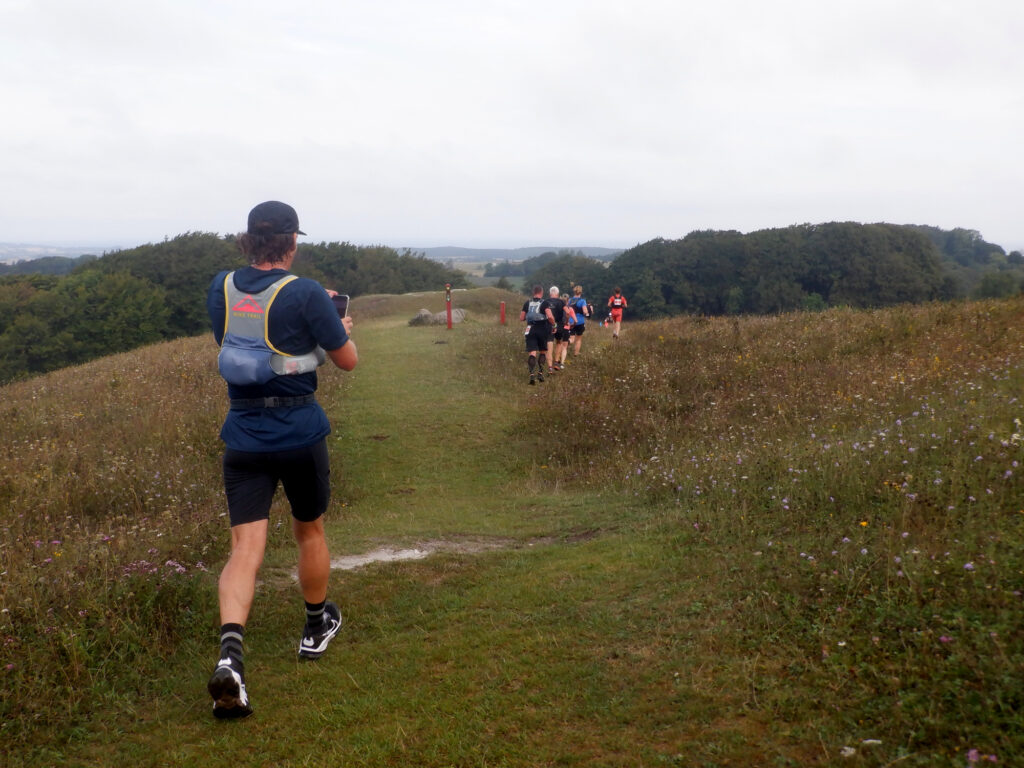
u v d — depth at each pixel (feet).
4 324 200.64
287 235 10.27
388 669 11.41
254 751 9.25
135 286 214.48
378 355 61.77
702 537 16.35
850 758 7.90
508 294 147.13
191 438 30.96
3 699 10.12
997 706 8.16
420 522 23.18
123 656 11.60
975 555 11.94
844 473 18.11
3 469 24.81
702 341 47.85
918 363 33.27
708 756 8.39
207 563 16.79
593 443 33.32
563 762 8.62
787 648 10.49
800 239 264.11
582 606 13.42
